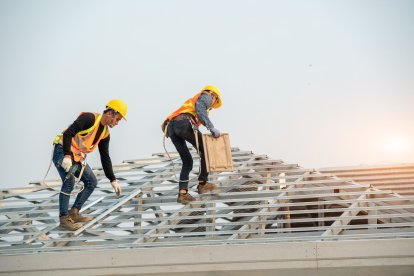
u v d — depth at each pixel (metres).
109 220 9.59
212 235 9.20
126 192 10.43
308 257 8.28
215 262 8.45
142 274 8.61
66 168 8.73
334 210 9.12
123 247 8.85
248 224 9.12
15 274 8.85
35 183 11.16
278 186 10.27
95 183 9.32
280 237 8.65
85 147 8.95
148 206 9.88
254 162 11.08
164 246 8.78
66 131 8.77
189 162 9.53
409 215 8.73
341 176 10.92
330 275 8.30
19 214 10.05
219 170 9.38
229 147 9.40
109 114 8.95
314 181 10.01
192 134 9.33
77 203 9.30
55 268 8.76
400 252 8.14
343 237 8.45
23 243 9.55
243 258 8.39
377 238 8.36
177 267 8.54
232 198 9.98
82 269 8.73
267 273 8.41
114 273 8.65
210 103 9.30
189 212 9.67
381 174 10.79
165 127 9.53
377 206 9.10
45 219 9.87
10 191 10.85
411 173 10.74
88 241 9.30
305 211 9.20
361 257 8.21
